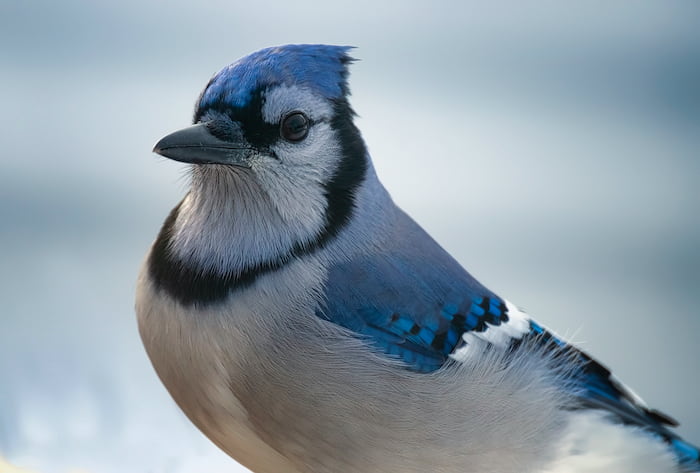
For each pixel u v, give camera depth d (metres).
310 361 3.01
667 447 3.06
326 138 3.02
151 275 3.02
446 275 3.04
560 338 3.06
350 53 3.03
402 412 3.01
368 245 3.03
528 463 3.04
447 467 3.02
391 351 3.02
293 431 3.01
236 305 3.01
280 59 3.02
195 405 3.02
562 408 3.04
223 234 3.01
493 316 3.04
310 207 3.02
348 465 3.02
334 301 3.02
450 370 3.02
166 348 3.01
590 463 3.05
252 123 3.02
